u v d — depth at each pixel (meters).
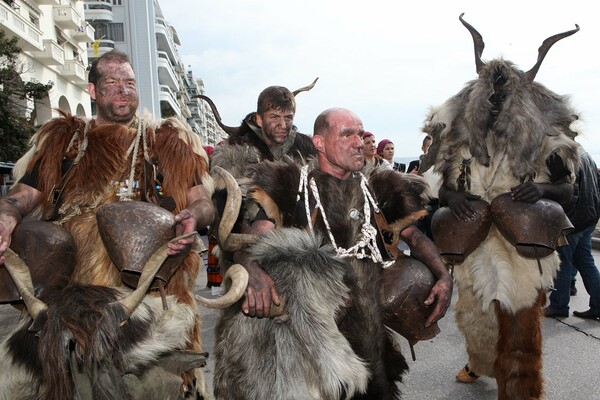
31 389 2.00
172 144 2.42
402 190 2.58
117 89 2.46
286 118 3.85
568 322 5.13
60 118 2.43
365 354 2.40
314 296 2.21
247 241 2.31
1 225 2.04
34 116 14.83
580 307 5.64
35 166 2.34
